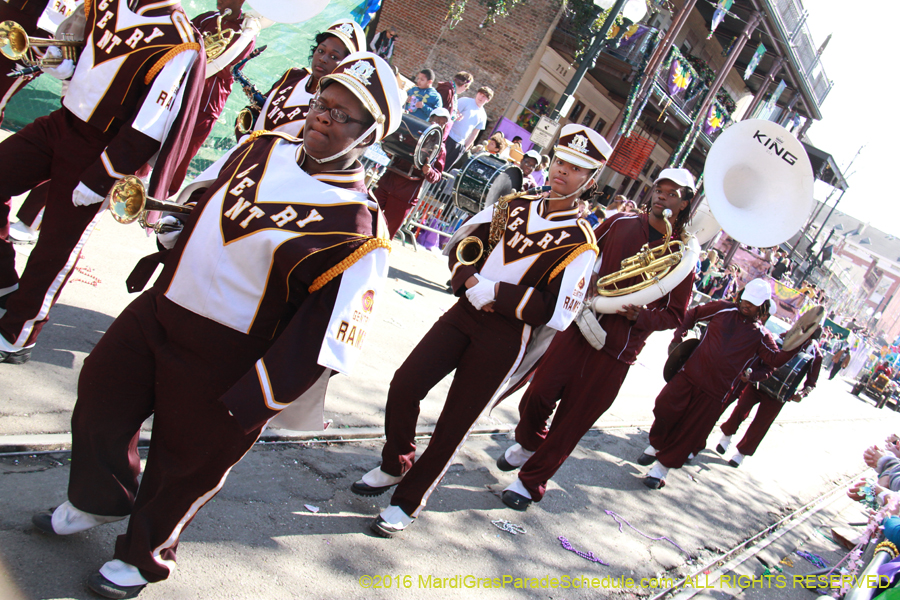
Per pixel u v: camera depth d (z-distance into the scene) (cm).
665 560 442
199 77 309
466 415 327
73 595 223
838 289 5094
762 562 510
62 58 308
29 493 264
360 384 491
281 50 871
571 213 324
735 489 666
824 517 691
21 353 338
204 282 208
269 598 261
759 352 578
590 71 1814
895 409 2497
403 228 1053
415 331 652
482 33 1652
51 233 315
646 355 1214
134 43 294
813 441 1055
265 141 226
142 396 216
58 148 304
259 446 368
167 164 308
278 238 204
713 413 562
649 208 414
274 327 212
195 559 265
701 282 1859
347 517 337
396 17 1695
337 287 206
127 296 468
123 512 226
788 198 439
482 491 430
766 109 2297
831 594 479
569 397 408
